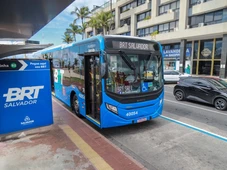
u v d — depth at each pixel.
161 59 6.09
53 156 3.73
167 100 10.95
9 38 8.50
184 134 5.58
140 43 5.59
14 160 3.55
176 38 23.58
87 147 4.16
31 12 4.38
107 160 3.66
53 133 4.98
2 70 4.40
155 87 5.96
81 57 6.28
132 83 5.41
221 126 6.29
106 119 5.09
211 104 9.08
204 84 9.46
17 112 4.69
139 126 6.30
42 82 5.01
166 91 14.49
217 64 21.97
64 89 8.42
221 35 20.62
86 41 5.86
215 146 4.75
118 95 5.17
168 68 27.58
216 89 8.80
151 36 26.88
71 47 7.18
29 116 4.88
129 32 32.50
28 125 4.88
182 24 22.91
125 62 5.28
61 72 8.71
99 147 4.20
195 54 24.38
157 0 26.34
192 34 21.70
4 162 3.48
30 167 3.33
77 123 5.86
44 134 4.90
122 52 5.20
